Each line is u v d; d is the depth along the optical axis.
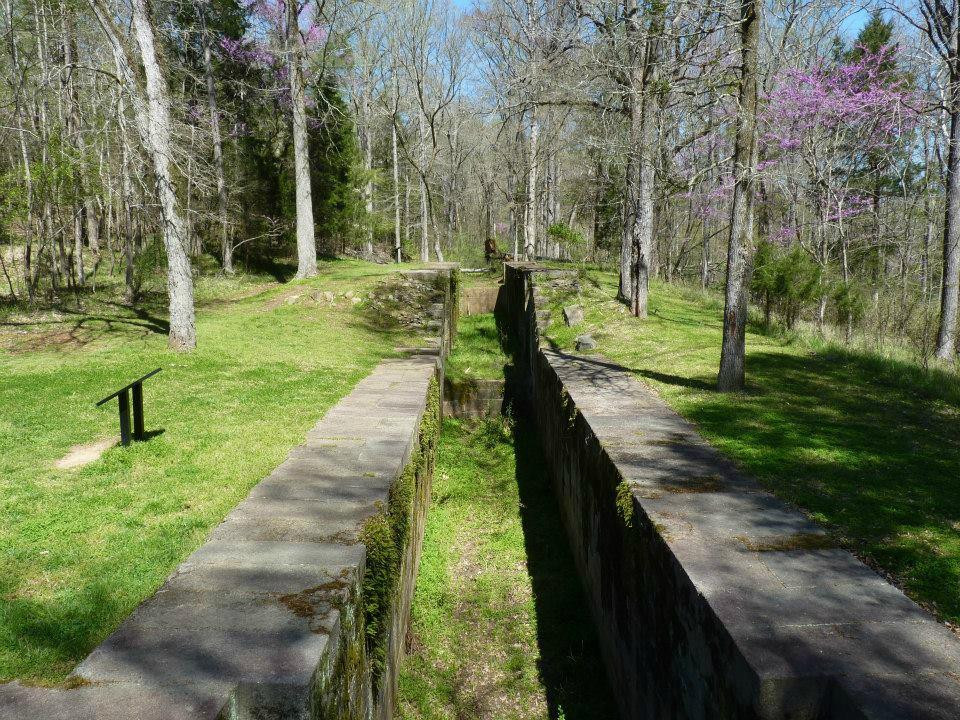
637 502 4.64
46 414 7.53
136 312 15.23
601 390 8.34
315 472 5.32
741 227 7.78
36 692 2.52
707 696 3.22
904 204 18.55
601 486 5.91
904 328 13.17
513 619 6.34
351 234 28.23
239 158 22.61
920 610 3.21
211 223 23.28
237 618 3.05
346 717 3.15
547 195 36.69
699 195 22.69
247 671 2.62
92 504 5.20
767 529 4.14
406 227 39.75
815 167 15.22
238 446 6.50
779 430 6.48
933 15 12.24
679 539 3.97
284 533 4.10
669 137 16.80
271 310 14.84
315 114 24.20
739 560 3.70
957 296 11.18
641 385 8.63
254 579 3.45
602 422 6.77
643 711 4.38
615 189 21.16
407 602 5.88
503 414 13.38
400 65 31.50
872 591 3.38
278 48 21.11
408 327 14.74
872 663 2.75
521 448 11.38
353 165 27.59
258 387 9.00
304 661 2.69
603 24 13.24
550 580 7.03
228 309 15.55
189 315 10.98
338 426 6.94
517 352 17.41
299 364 10.59
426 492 8.13
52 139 14.52
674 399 7.80
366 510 4.52
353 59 28.58
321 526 4.21
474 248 38.47
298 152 18.41
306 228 18.67
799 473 5.25
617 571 5.18
